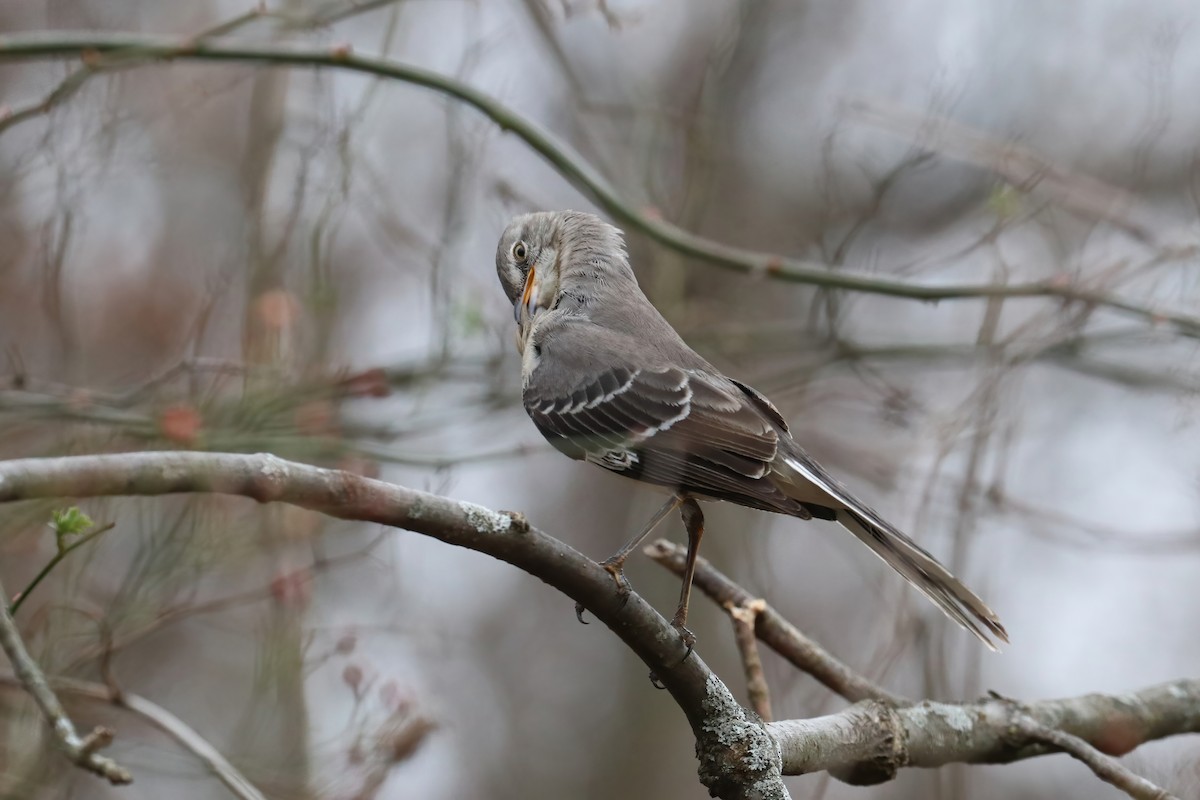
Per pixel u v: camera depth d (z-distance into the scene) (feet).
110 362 43.32
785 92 55.88
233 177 44.96
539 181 46.57
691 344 42.73
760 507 23.98
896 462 41.50
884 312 52.60
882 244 51.24
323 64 33.04
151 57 31.96
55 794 31.27
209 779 38.45
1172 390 41.39
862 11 57.16
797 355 45.03
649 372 26.45
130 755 32.09
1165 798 20.88
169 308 44.16
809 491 24.76
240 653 42.73
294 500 16.75
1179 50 49.80
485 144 39.19
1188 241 40.47
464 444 40.55
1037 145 51.90
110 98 35.47
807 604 47.26
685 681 19.27
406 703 31.40
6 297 40.70
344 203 36.81
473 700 51.11
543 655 53.57
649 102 46.68
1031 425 46.52
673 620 22.41
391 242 42.06
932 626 27.53
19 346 40.22
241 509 31.83
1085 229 46.21
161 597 30.50
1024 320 43.32
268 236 38.14
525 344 29.58
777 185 54.34
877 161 48.62
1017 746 22.27
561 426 26.86
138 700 27.68
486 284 41.27
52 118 34.09
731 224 52.95
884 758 21.34
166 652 42.32
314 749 31.04
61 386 34.99
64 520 17.20
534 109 47.70
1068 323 37.32
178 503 32.48
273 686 31.50
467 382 39.55
